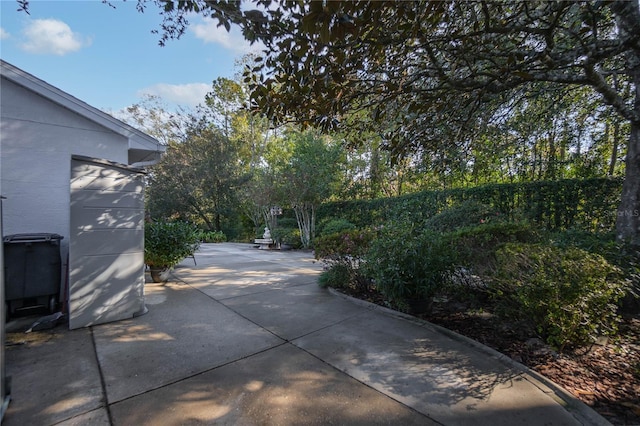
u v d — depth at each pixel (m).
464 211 6.52
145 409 1.90
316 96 2.57
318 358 2.62
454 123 3.99
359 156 12.90
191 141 18.38
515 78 2.83
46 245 3.62
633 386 2.21
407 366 2.50
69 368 2.39
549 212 6.49
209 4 2.19
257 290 4.96
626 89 5.02
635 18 2.71
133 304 3.61
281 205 13.48
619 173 6.67
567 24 3.34
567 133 6.35
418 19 2.28
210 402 1.98
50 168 4.29
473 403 2.01
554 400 2.05
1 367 1.85
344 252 5.08
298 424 1.79
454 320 3.55
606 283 2.65
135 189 3.68
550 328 2.72
